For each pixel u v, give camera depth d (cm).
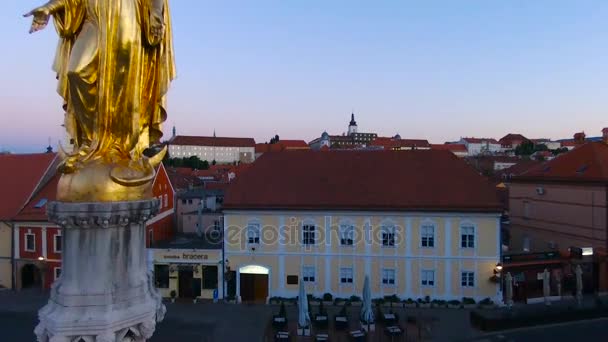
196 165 14975
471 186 3672
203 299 3694
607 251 3738
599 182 3856
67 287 595
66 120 641
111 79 605
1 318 3153
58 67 632
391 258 3581
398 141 16975
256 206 3650
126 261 618
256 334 2931
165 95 673
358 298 3541
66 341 575
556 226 4284
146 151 698
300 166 4019
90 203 584
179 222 5031
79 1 604
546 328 2966
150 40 625
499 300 3466
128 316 604
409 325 3055
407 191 3694
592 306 3167
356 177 3859
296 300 3569
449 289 3534
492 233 3503
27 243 3869
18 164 4328
